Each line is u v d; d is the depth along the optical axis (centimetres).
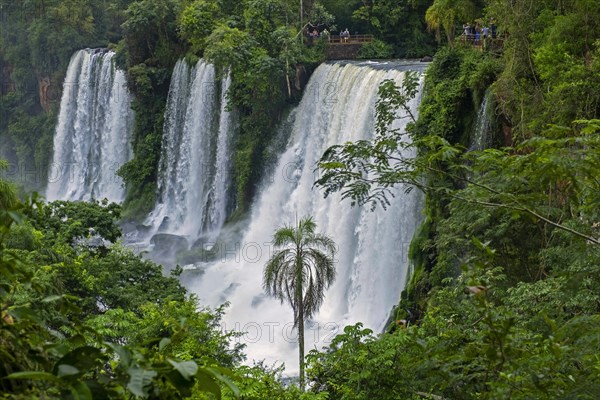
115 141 7919
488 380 1075
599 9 3544
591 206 1266
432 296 3188
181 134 7019
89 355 547
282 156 6050
